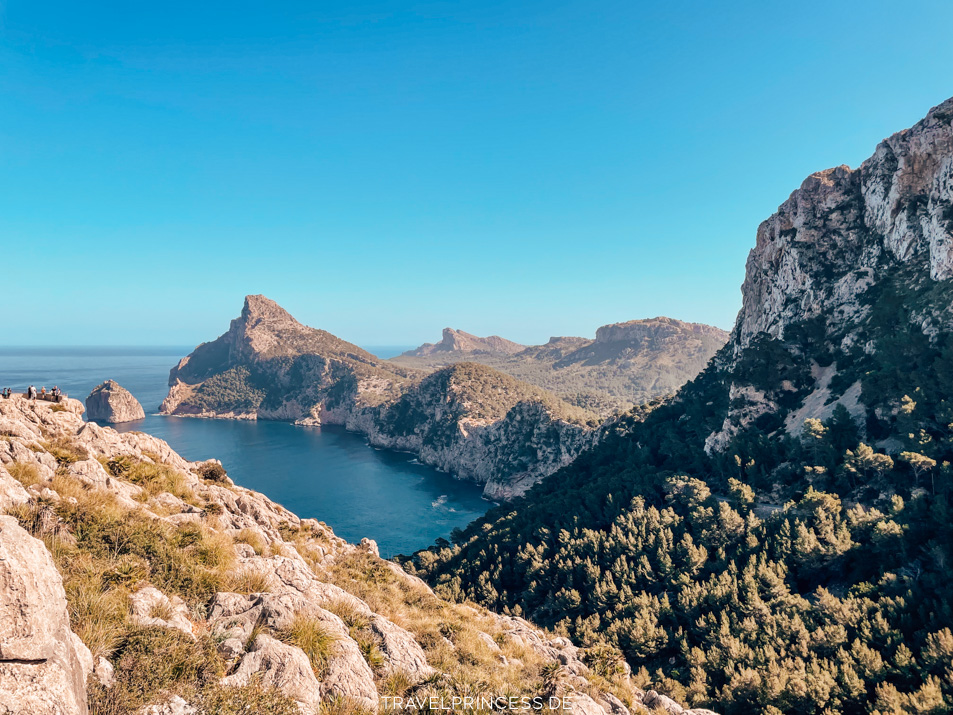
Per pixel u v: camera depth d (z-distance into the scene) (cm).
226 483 3781
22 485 1648
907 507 5603
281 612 1485
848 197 11531
